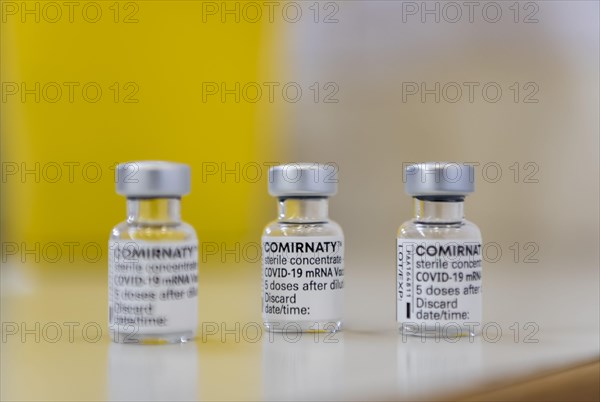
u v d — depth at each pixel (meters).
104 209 0.51
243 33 0.54
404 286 0.28
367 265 0.52
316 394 0.23
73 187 0.51
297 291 0.29
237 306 0.35
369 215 0.57
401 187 0.56
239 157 0.55
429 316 0.28
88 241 0.52
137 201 0.27
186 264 0.28
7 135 0.51
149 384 0.24
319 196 0.29
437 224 0.28
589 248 0.53
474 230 0.28
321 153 0.57
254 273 0.46
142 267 0.27
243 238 0.56
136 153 0.52
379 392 0.24
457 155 0.55
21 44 0.49
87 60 0.50
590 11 0.52
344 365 0.25
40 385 0.24
